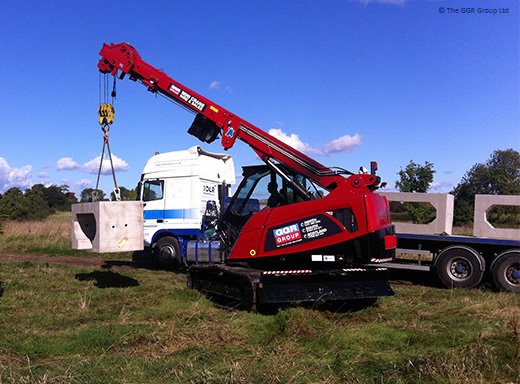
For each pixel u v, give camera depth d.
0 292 8.05
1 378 4.07
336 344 5.18
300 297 6.59
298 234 7.08
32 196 64.25
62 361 4.60
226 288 7.23
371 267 7.34
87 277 9.96
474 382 4.04
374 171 7.50
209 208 12.30
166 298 7.59
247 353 4.89
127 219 7.32
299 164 8.05
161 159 12.87
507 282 9.05
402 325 6.14
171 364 4.45
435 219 10.12
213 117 9.11
